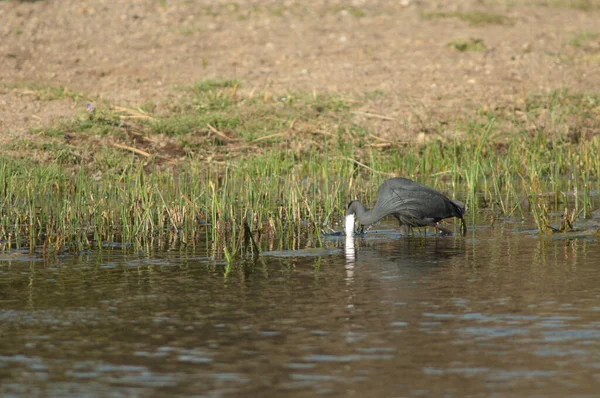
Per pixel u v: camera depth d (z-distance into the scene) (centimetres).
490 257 1238
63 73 2548
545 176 2017
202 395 721
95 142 2073
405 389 730
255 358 807
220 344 848
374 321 918
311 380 752
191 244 1359
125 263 1220
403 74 2622
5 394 725
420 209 1384
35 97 2316
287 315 945
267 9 3200
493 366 780
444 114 2356
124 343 853
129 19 2986
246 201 1556
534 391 723
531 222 1528
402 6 3331
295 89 2470
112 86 2475
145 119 2205
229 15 3119
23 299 1019
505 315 932
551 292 1027
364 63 2709
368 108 2358
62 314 955
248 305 986
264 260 1236
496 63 2758
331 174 1989
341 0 3334
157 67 2639
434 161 2069
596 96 2520
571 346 830
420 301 995
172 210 1505
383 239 1400
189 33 2920
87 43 2777
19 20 2866
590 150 2100
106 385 744
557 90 2552
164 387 738
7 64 2558
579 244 1328
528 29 3152
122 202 1504
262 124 2230
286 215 1555
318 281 1101
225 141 2148
